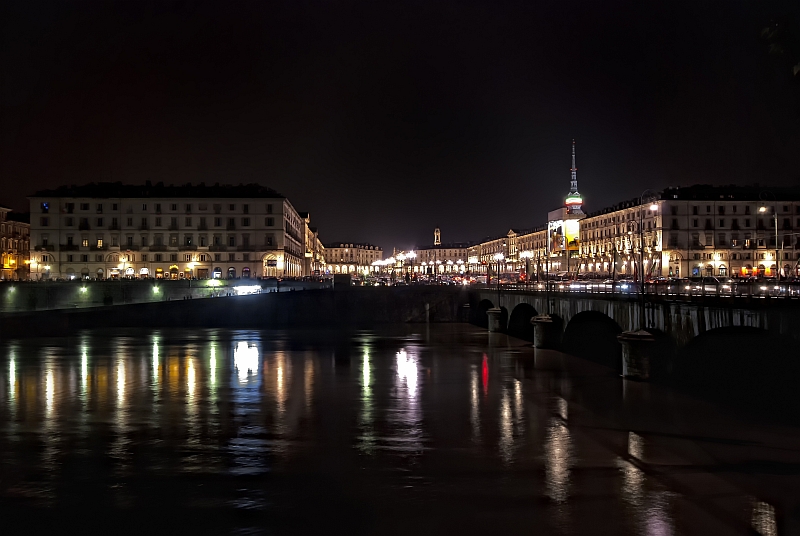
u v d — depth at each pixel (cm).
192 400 4059
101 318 8662
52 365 5459
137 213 14150
